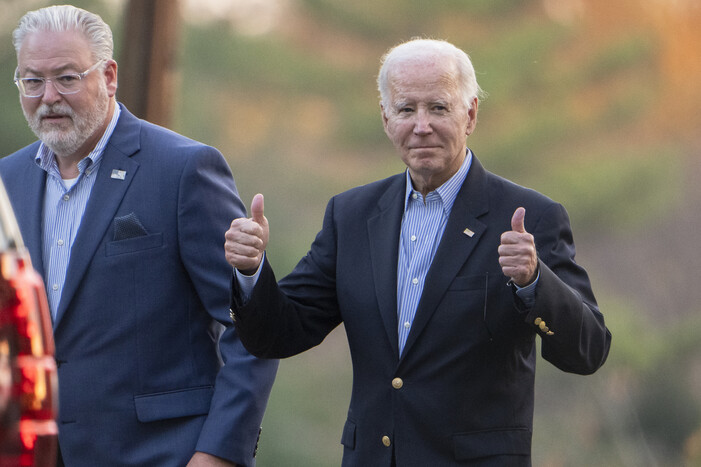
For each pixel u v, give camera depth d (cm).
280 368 7862
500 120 7306
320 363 8250
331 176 8012
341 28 7888
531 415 1262
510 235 1127
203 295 1354
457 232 1257
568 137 7338
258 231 1199
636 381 7306
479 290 1232
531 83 7331
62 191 1382
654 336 7475
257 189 7944
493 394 1228
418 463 1223
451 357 1226
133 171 1373
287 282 1335
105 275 1343
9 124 5594
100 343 1336
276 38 8031
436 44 1262
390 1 7650
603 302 7562
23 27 1353
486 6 7444
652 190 7312
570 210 7194
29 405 880
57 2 5894
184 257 1354
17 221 1380
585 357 1202
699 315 7619
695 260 8950
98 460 1326
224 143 8006
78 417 1330
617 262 9112
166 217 1360
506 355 1230
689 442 7106
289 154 8100
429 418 1221
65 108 1334
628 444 7162
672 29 8106
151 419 1331
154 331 1346
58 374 1334
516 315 1224
